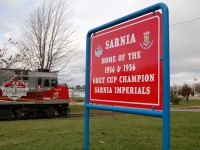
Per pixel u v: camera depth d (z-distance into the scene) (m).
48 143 8.01
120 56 4.89
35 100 25.64
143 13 4.36
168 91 3.81
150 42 4.23
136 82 4.48
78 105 43.47
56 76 27.02
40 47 32.50
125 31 4.79
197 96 121.06
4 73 23.86
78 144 7.79
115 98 4.96
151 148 7.38
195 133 9.87
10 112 24.44
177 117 16.55
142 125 11.86
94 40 5.68
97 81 5.52
